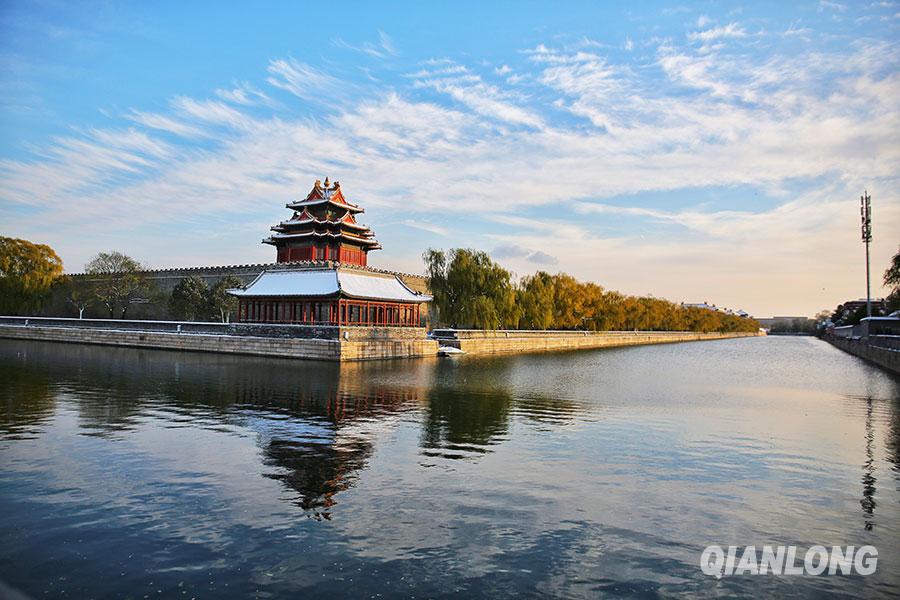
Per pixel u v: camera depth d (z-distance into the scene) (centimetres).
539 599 1161
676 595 1193
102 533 1421
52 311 11112
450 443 2434
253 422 2780
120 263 10600
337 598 1145
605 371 6456
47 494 1689
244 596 1145
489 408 3381
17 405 3152
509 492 1792
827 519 1627
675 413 3375
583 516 1608
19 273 10412
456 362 7188
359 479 1891
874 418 3309
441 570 1270
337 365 6094
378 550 1360
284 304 7638
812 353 11994
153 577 1211
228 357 6788
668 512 1656
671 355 10612
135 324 8600
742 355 10975
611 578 1256
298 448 2283
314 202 9069
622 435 2686
